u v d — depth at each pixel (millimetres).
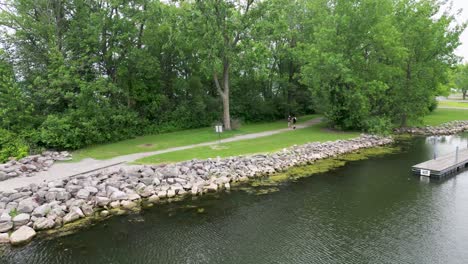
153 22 32781
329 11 39688
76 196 15289
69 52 28219
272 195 16734
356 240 12070
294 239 12180
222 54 31609
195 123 37375
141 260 10852
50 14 28547
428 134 36406
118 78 32562
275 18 31094
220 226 13281
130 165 20375
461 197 16359
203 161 20781
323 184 18484
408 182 18875
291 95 45688
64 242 12070
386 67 33625
